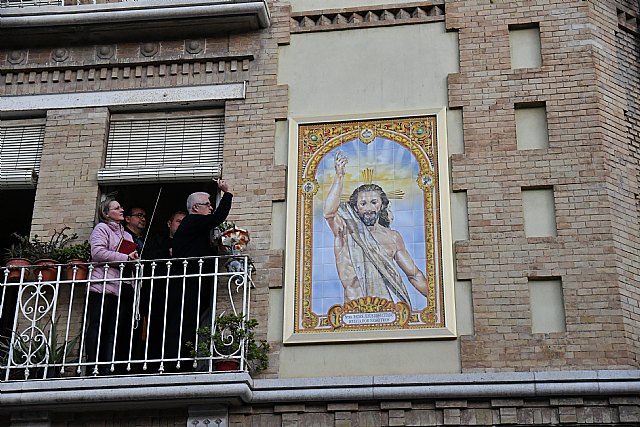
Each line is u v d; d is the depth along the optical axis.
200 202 12.06
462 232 11.76
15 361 11.43
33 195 15.01
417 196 11.98
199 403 10.99
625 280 11.37
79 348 11.76
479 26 12.78
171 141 12.96
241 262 11.64
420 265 11.62
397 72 12.72
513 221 11.70
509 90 12.38
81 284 12.04
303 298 11.63
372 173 12.17
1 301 11.95
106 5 13.14
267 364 11.34
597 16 12.78
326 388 10.91
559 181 11.84
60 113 13.20
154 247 12.27
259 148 12.57
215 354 11.09
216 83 13.02
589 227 11.57
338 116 12.53
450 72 12.62
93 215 12.62
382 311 11.45
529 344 11.09
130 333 11.81
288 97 12.80
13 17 13.20
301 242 11.94
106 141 13.06
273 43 13.12
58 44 13.54
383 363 11.21
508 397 10.72
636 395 10.59
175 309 11.70
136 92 13.15
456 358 11.14
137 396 10.80
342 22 13.09
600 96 12.27
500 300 11.34
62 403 10.92
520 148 12.11
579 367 10.93
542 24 12.72
